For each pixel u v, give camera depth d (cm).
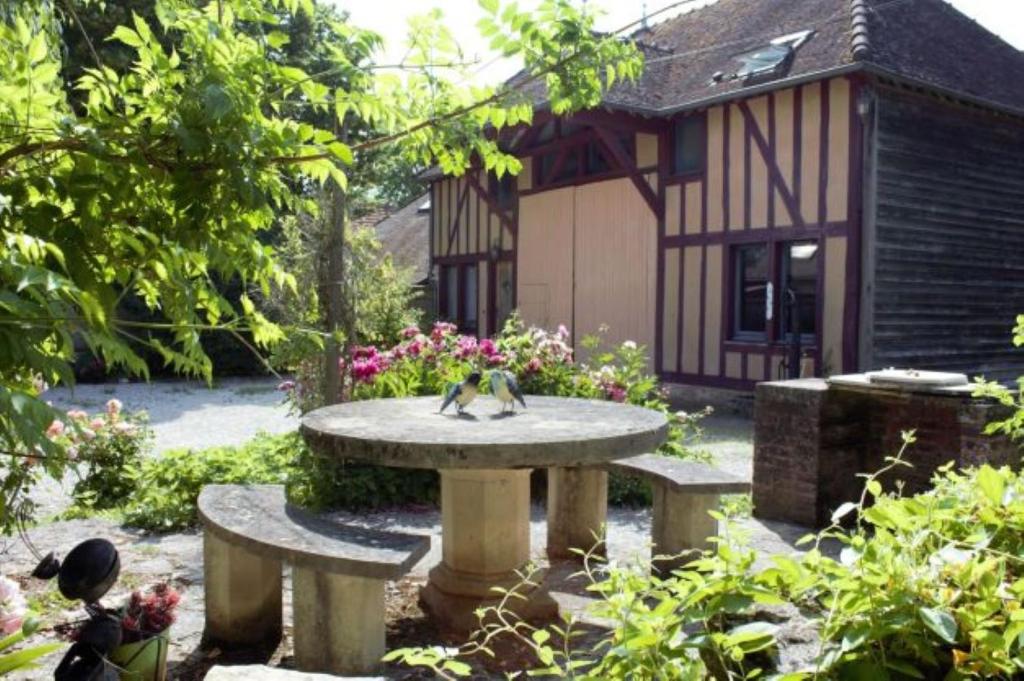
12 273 157
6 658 161
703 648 141
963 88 1283
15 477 196
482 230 1978
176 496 607
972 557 145
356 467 678
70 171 206
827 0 1447
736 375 1360
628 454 383
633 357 802
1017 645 130
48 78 200
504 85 298
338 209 779
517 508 419
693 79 1476
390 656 153
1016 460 524
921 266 1269
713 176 1380
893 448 568
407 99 288
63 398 1608
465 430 396
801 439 573
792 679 129
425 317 2158
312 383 782
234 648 377
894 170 1228
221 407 1521
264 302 758
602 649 365
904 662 132
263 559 381
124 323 202
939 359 1298
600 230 1606
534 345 796
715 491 460
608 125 1395
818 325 1243
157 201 217
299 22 1109
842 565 144
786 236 1278
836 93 1212
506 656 361
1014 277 1431
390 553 320
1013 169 1417
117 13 1037
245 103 213
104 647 257
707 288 1399
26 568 482
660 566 484
